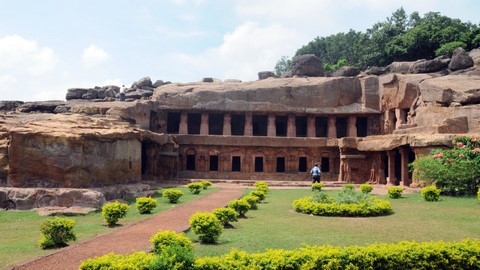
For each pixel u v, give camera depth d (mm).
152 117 45719
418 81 43219
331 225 15266
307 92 48531
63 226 12461
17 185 21578
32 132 21766
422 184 28953
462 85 37750
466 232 13359
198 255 10703
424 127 33062
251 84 50094
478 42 57844
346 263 8547
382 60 68688
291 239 12586
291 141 44281
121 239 12898
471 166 24688
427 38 62281
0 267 9977
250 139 44188
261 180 43031
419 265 8680
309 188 35062
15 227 15891
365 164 40219
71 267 9828
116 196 24047
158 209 20516
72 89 49781
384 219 16594
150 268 8117
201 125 48250
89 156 23172
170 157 40125
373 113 48219
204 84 51438
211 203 22469
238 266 8242
